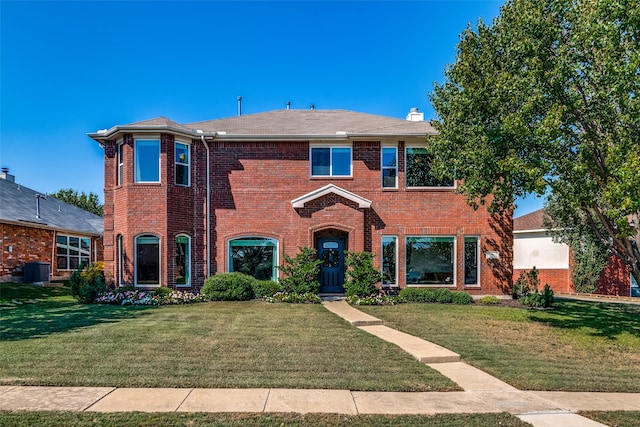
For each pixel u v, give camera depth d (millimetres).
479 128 10969
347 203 17297
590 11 9070
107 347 8477
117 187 17141
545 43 9875
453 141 12430
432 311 13875
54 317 11977
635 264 11094
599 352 9508
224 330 10211
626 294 22328
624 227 8906
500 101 10547
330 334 9922
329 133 17938
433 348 8875
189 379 6664
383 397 6152
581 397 6461
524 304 15641
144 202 16578
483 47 11812
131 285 16359
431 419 5391
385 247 17672
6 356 7785
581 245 22875
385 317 12547
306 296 15258
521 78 10008
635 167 8188
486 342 9852
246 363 7559
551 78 9680
